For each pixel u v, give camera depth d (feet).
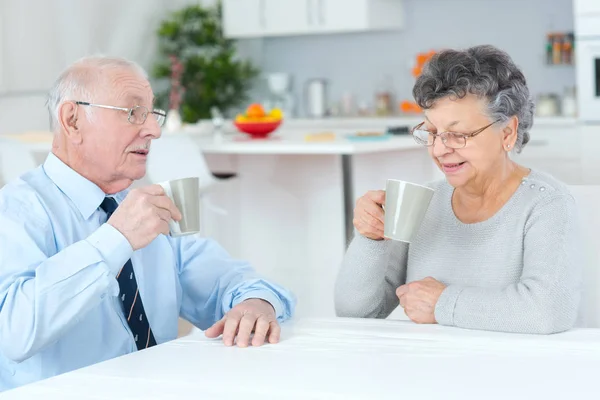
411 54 21.83
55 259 5.32
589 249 6.12
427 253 6.31
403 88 22.00
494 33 20.81
